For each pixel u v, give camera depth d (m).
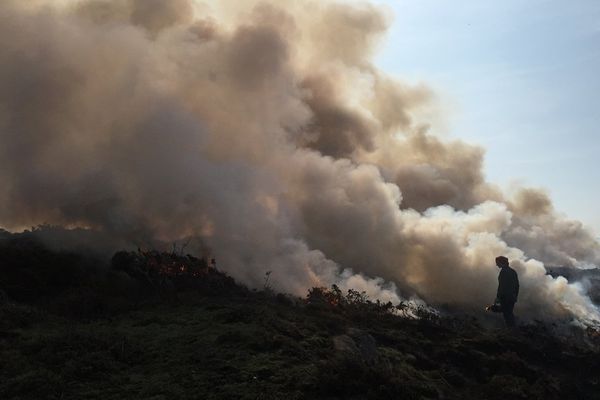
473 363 12.34
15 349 9.02
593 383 12.72
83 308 11.54
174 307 12.00
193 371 8.55
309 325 11.35
